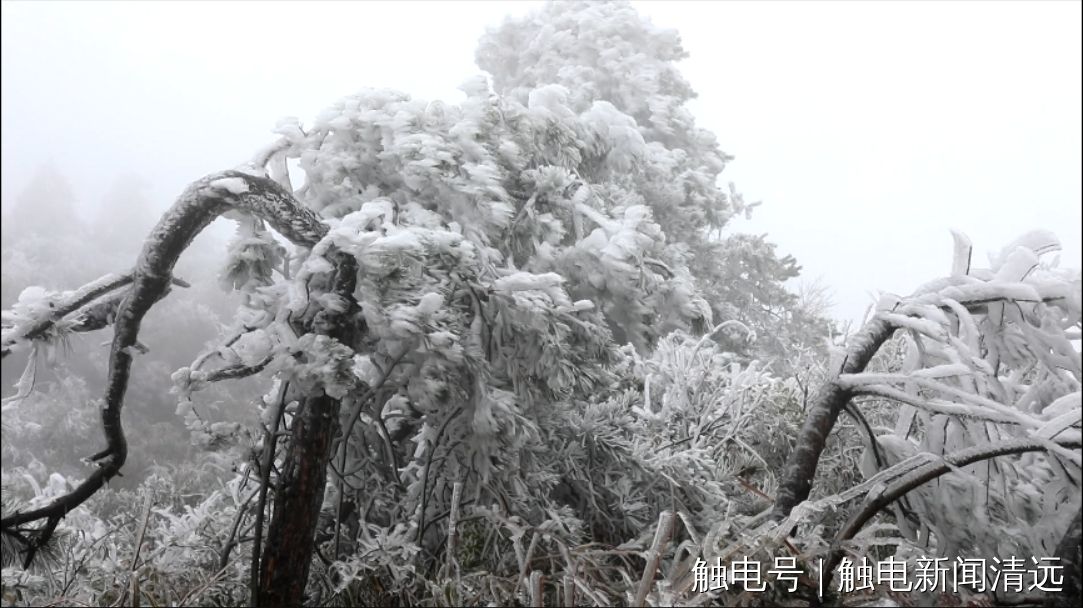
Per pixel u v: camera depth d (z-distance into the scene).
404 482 6.03
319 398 4.92
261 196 4.93
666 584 3.80
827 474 6.59
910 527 5.12
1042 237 5.50
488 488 5.22
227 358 5.21
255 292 5.09
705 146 15.37
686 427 7.25
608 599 4.30
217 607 5.01
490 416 4.96
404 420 6.16
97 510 13.47
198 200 4.90
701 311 5.73
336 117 5.45
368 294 4.77
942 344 5.37
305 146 5.48
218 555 5.64
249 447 5.20
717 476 6.20
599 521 5.95
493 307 5.19
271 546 4.80
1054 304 5.06
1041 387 5.34
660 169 11.41
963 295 5.35
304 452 4.88
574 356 5.35
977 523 4.71
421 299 4.79
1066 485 4.45
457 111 5.70
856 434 6.82
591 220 6.11
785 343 14.86
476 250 5.30
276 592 4.75
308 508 4.86
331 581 5.16
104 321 5.30
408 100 5.62
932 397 5.70
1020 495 4.91
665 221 12.02
